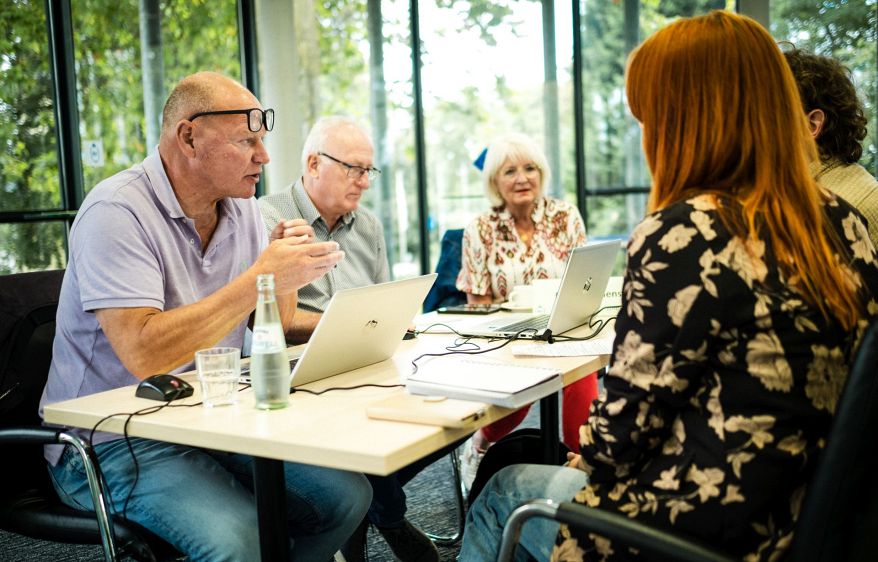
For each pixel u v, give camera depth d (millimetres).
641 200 5836
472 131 5555
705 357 1071
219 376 1434
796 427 1050
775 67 1164
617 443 1111
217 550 1499
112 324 1671
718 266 1066
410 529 2139
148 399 1524
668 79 1191
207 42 4605
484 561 1429
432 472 3271
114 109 4176
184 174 1834
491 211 3146
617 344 1140
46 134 3936
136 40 4250
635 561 1100
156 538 1599
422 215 5516
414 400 1332
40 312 1870
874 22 5109
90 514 1661
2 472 1765
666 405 1098
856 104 2000
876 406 945
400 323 1763
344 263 2615
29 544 2654
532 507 1112
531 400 1313
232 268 2002
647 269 1102
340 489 1688
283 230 1830
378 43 5301
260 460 1337
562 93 5648
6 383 1785
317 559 1706
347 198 2543
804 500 1007
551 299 2443
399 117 5414
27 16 3830
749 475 1035
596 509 1073
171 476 1615
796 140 1161
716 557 978
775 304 1053
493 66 5527
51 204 3977
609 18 5637
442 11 5395
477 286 3072
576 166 5723
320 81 5141
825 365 1063
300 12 5035
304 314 2188
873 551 971
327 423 1285
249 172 1863
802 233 1101
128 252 1707
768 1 5266
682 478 1080
